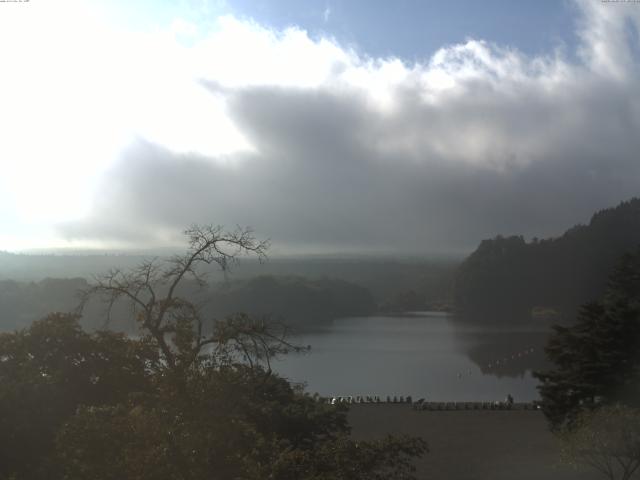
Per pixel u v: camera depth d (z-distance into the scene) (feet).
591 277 611.47
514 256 643.45
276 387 96.94
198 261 66.13
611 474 89.92
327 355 377.30
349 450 54.60
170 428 48.85
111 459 48.55
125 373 80.94
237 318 64.64
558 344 147.13
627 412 87.71
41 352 84.94
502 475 116.26
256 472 48.01
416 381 287.89
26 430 67.31
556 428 133.80
